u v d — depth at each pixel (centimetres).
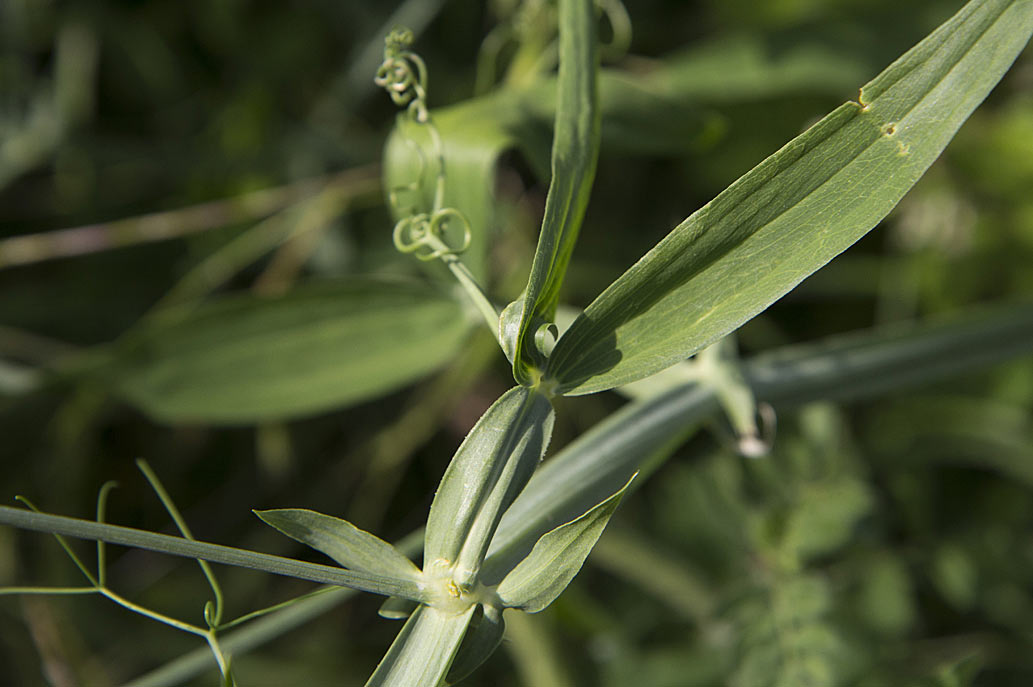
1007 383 65
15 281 72
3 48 73
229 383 52
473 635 36
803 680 48
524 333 36
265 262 72
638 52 72
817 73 61
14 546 66
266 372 51
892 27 62
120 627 65
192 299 70
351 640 66
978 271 67
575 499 41
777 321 71
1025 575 58
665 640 58
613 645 58
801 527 52
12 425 68
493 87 59
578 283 69
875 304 71
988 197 66
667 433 43
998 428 64
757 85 62
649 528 62
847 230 36
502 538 40
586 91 39
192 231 70
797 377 47
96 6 73
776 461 57
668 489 63
